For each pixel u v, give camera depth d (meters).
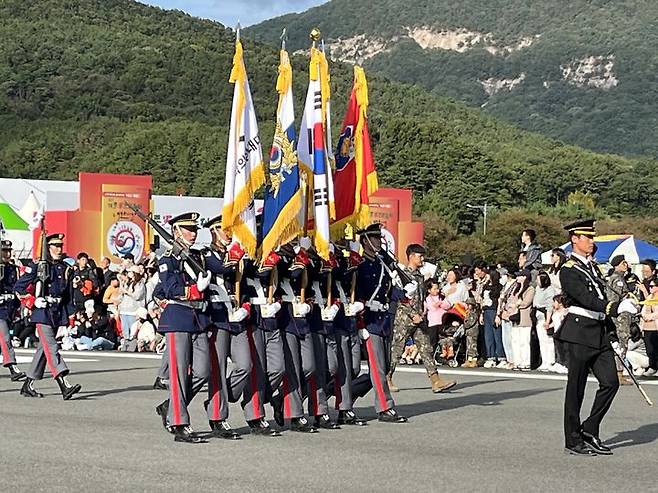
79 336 25.31
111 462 10.16
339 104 94.38
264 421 12.19
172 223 11.78
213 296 11.69
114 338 25.58
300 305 12.29
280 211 12.29
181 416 11.44
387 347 13.60
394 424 13.23
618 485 9.48
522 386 18.05
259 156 12.36
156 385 16.58
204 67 113.88
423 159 87.56
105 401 15.08
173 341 11.42
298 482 9.34
